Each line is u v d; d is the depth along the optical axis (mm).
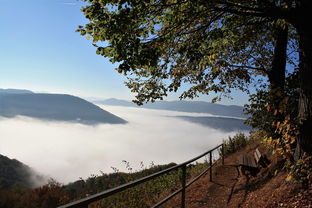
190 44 5289
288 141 4336
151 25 5270
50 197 10156
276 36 7859
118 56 4508
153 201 7336
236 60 9484
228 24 5777
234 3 4887
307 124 4570
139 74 7684
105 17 4289
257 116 7348
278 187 5051
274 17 4891
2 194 10281
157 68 6309
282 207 4285
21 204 9828
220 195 7016
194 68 6691
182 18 5090
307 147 4598
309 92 4605
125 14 4207
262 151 10000
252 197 5742
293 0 4586
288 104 4621
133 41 4559
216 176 9297
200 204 6629
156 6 4645
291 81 6332
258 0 4688
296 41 8969
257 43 9430
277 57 7926
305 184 4289
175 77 7105
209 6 4789
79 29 4465
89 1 4316
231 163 11023
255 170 6996
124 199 6965
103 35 4570
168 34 5301
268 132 6445
